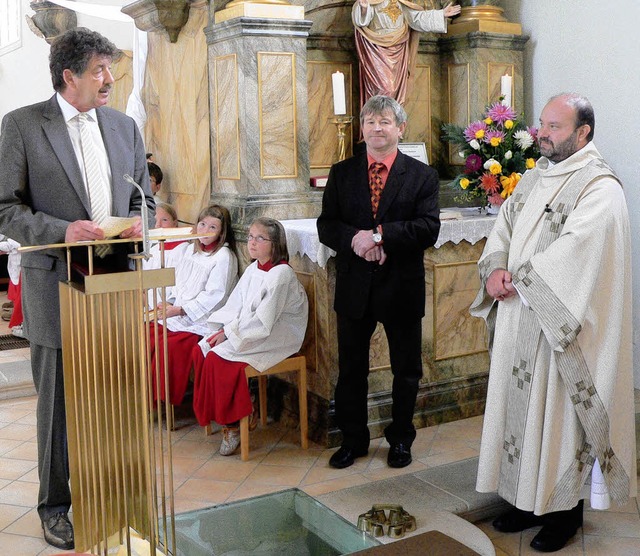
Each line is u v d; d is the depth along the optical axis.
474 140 4.86
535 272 3.12
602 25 5.20
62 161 3.04
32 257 3.10
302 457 4.31
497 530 3.52
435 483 3.82
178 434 4.67
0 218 3.05
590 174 3.20
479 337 4.93
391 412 4.64
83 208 3.08
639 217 5.11
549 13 5.54
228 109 4.88
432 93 5.71
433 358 4.79
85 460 2.39
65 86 2.98
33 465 4.22
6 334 6.92
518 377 3.23
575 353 3.15
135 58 6.09
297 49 4.83
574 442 3.17
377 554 1.81
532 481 3.18
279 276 4.29
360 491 3.72
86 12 6.68
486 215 4.98
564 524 3.36
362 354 4.12
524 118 5.74
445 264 4.73
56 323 3.11
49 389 3.20
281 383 4.83
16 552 3.28
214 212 4.82
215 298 4.74
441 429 4.71
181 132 5.66
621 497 3.29
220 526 2.77
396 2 5.06
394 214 3.94
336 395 4.18
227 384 4.18
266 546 2.64
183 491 3.88
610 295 3.20
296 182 4.92
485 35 5.45
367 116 3.90
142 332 2.22
